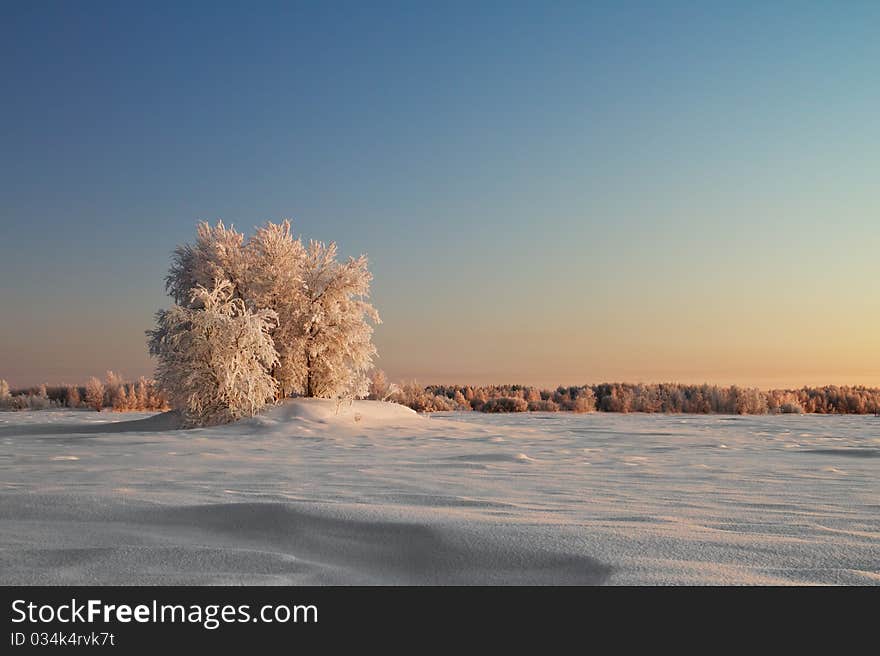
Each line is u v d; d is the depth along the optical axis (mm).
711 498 5250
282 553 3590
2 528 4062
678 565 3170
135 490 5402
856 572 3088
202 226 20312
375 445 11945
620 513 4461
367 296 20641
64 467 7527
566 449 10984
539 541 3535
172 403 17719
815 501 5117
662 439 13766
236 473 6883
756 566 3172
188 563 3365
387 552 3551
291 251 20016
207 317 17297
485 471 7199
